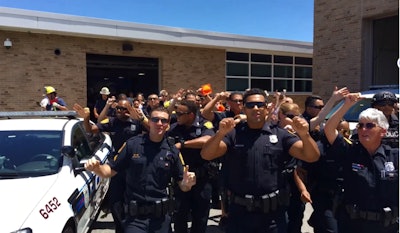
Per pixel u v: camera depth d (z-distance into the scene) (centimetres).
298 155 289
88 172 442
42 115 485
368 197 284
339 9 1207
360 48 1147
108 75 1534
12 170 393
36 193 346
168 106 604
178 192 408
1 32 1217
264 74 1892
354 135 318
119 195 350
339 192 323
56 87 1319
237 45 1678
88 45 1385
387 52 1222
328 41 1247
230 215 302
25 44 1259
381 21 1180
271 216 294
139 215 306
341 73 1209
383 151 285
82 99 1377
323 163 357
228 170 302
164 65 1564
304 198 344
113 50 1442
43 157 411
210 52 1684
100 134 595
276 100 407
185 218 422
